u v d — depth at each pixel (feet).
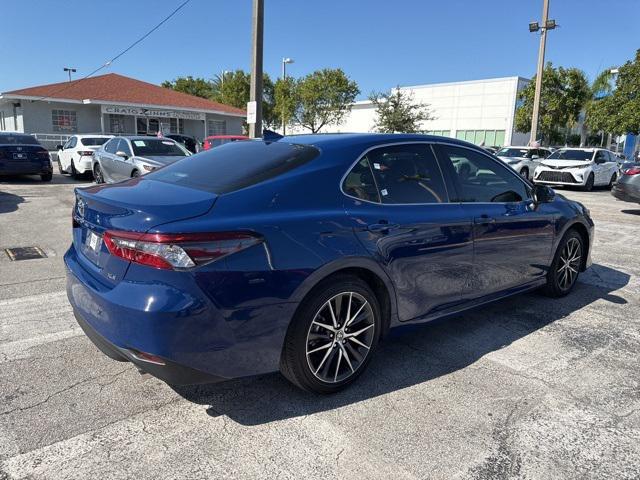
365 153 10.98
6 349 12.02
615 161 64.39
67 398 9.94
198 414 9.53
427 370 11.50
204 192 9.39
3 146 46.34
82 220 10.14
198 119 108.47
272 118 139.85
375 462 8.27
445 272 11.92
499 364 11.87
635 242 26.61
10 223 27.45
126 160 38.24
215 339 8.39
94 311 8.94
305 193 9.73
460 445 8.76
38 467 7.93
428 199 11.77
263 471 7.98
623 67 75.25
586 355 12.44
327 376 10.08
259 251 8.68
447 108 136.05
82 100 92.02
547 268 15.67
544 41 75.51
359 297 10.21
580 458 8.48
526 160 64.34
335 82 123.95
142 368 8.45
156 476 7.80
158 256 8.07
